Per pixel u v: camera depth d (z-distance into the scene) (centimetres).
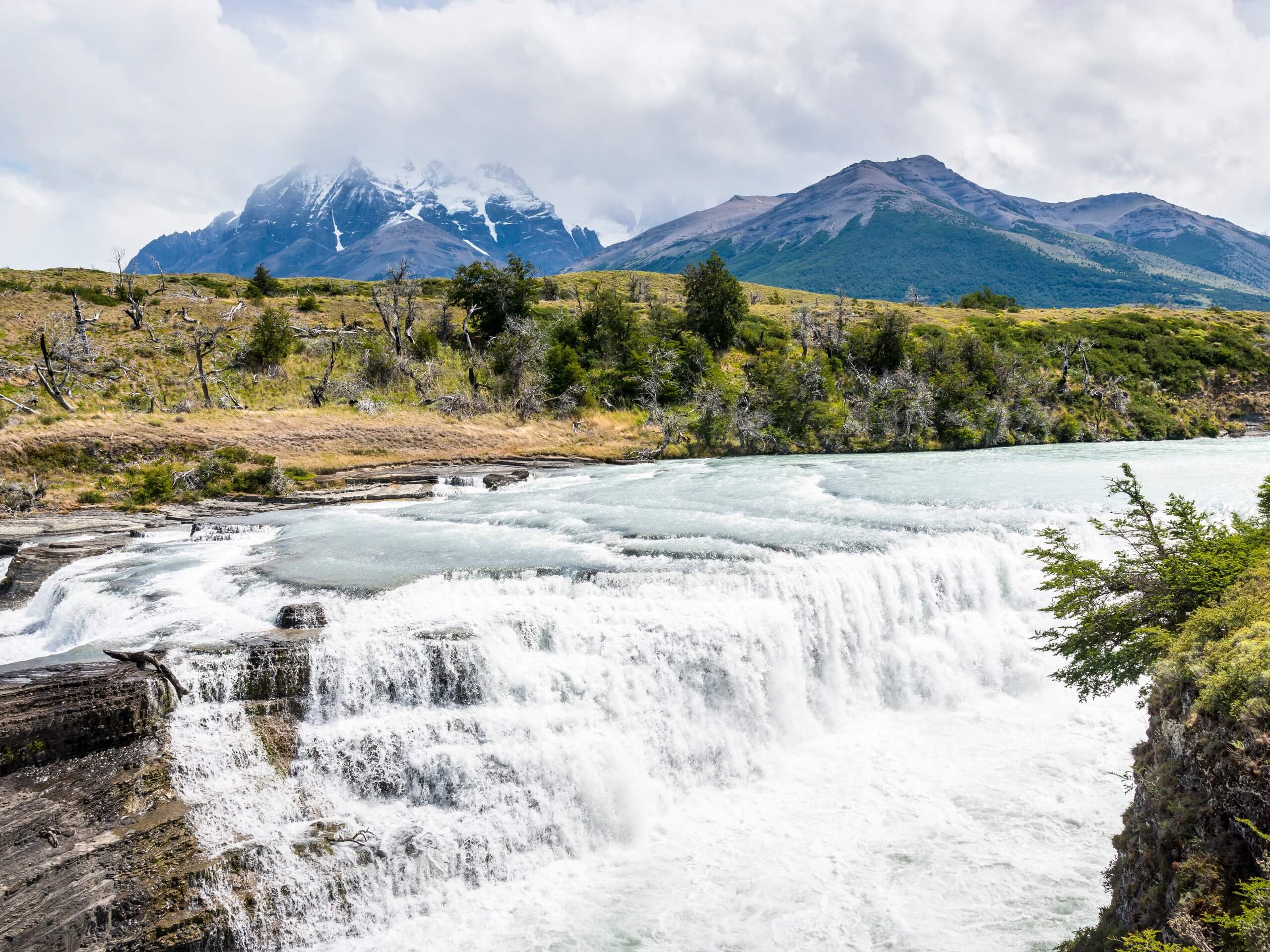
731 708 2161
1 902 1295
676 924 1520
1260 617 1133
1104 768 1964
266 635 2017
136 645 1991
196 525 3541
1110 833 1683
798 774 2092
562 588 2477
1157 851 1002
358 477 4794
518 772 1817
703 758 2078
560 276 14325
